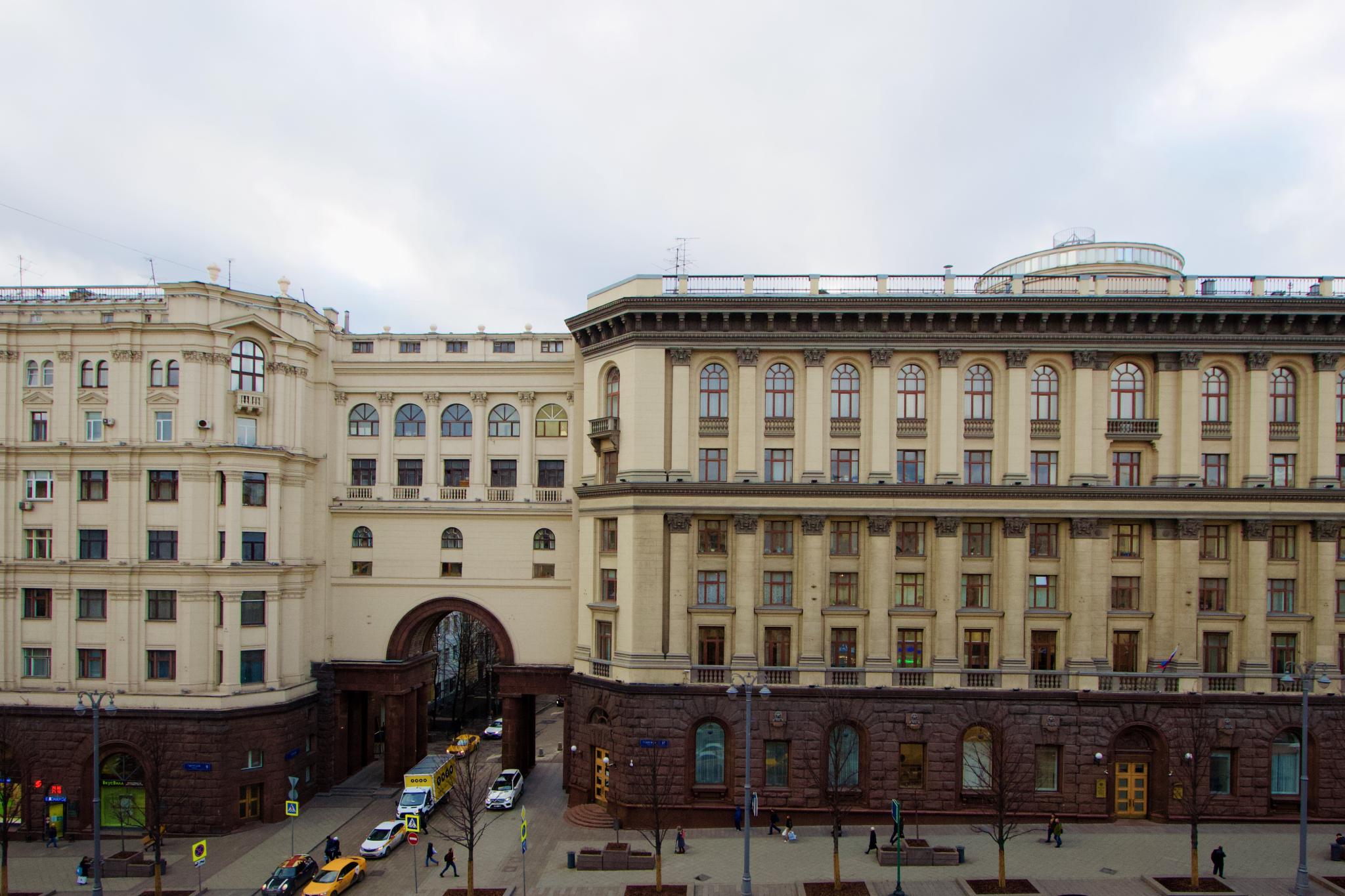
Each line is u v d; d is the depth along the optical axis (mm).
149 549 45219
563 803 47312
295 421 48688
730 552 43938
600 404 46969
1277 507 42938
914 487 42969
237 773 44281
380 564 50625
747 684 36188
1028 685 42625
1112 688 42500
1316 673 41875
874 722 42406
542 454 50562
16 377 45906
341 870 36031
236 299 46688
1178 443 43469
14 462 45688
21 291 47625
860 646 43406
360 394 51125
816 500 43344
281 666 47000
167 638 44875
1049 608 43406
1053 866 37281
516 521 50156
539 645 49781
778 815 42312
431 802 45031
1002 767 36125
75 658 44938
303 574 48688
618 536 44906
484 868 38469
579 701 46219
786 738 42656
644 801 42594
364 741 55781
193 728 43938
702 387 45062
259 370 47469
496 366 50500
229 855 40969
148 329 45094
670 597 43594
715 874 37125
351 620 50719
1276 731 42250
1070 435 43688
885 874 36812
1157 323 43219
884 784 42281
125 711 43969
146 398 45312
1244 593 43094
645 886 36156
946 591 43000
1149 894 34750
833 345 44000
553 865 38656
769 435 44625
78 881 38312
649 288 44531
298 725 47438
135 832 44031
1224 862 37500
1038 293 43219
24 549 45562
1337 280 43469
